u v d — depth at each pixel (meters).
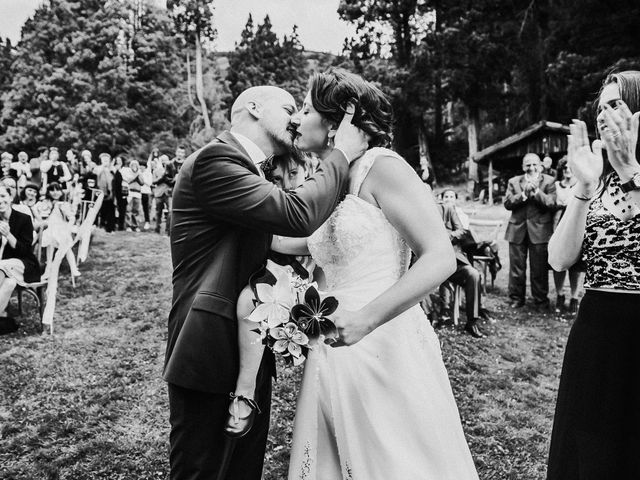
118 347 5.54
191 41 43.84
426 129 35.66
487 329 6.53
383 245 1.88
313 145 1.98
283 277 1.74
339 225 1.86
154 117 36.75
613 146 1.96
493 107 32.50
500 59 30.20
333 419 1.87
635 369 1.97
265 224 1.76
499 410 4.40
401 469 1.75
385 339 1.88
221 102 46.78
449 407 1.91
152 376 4.81
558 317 7.16
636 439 1.96
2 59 52.50
